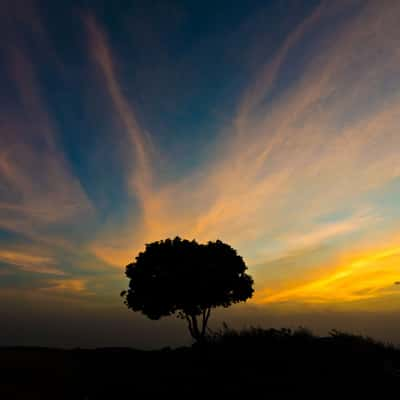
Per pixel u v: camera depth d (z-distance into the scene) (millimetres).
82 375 16312
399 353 13617
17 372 16719
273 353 13477
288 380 11500
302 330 15148
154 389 12570
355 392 10484
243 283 34625
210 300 32875
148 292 33344
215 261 33719
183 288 32562
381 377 11414
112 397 12242
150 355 21188
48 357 22672
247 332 15680
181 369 14594
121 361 19906
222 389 11562
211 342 16438
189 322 33062
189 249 34031
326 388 10781
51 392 13141
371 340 14531
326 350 13391
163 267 33469
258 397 10609
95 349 27625
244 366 13188
